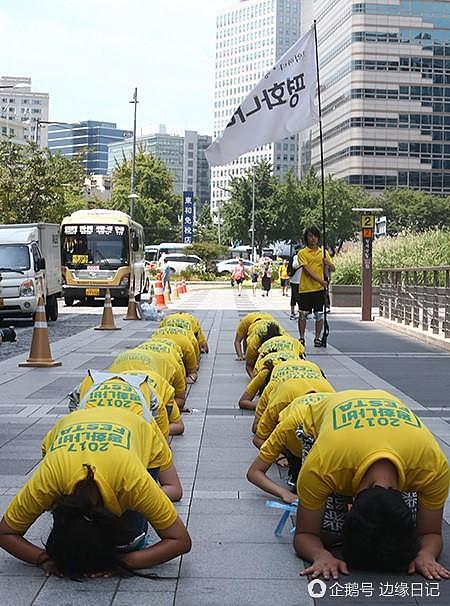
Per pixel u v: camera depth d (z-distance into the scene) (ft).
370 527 15.48
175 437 28.63
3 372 45.11
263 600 15.37
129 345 59.31
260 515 20.25
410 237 119.03
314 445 16.98
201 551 17.85
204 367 46.42
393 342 61.26
